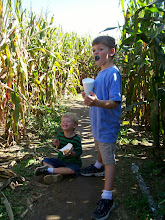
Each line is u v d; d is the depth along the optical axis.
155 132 2.61
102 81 1.97
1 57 2.99
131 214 1.81
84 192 2.17
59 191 2.17
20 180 2.33
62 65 6.86
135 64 3.38
